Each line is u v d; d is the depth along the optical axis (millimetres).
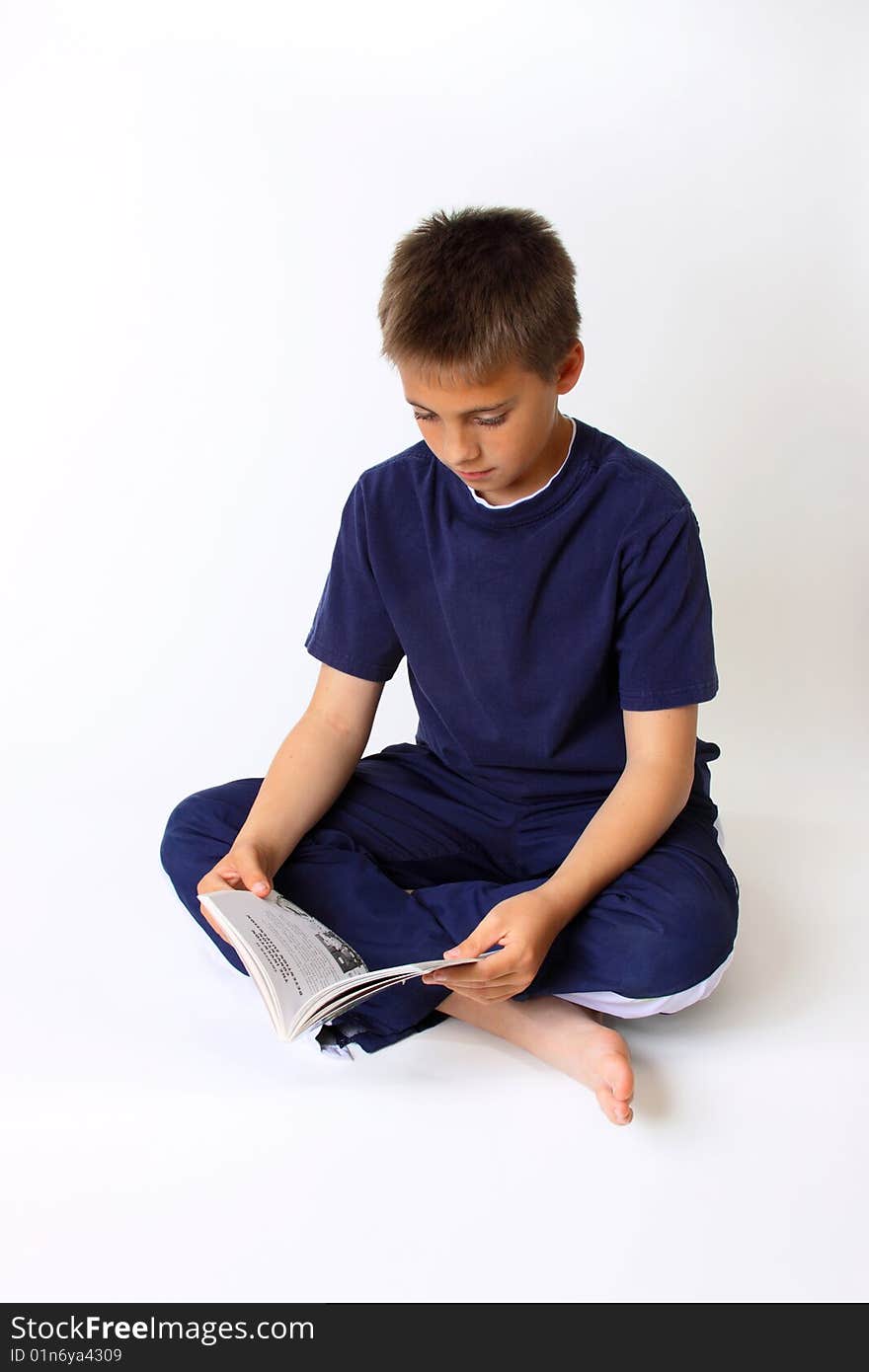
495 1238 1227
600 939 1423
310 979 1298
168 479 2502
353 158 2365
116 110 2406
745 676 2381
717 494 2338
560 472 1464
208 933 1599
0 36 2400
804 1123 1380
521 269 1310
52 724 2402
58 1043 1519
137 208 2436
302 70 2359
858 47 2232
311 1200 1271
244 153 2391
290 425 2459
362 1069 1474
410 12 2314
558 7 2270
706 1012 1588
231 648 2490
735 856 2014
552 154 2307
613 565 1479
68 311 2482
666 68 2262
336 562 1638
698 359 2305
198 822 1593
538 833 1630
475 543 1499
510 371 1295
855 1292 1171
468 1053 1504
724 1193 1282
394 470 1572
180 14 2371
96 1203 1266
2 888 1908
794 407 2314
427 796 1685
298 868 1557
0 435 2523
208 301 2447
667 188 2277
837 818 2141
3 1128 1366
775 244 2273
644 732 1505
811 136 2250
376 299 2402
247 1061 1488
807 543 2355
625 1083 1341
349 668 1646
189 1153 1334
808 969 1693
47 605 2537
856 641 2369
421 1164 1319
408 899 1535
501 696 1561
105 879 1938
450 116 2332
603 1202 1271
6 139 2438
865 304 2287
